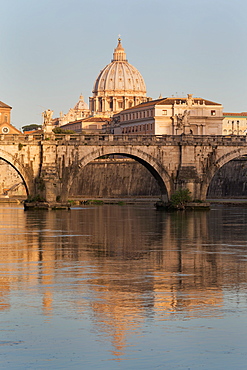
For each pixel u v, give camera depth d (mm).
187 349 36375
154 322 41344
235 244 80000
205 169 152625
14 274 57562
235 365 34062
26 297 48094
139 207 169375
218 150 152875
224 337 38438
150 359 34812
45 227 101938
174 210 149375
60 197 146500
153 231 96000
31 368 33594
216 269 60625
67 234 91000
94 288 51344
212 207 168500
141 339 38000
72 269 60312
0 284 52969
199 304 46031
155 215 132875
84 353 35719
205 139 152625
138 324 40938
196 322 41375
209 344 37219
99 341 37688
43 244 79188
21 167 145875
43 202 145375
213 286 52375
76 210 151500
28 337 38500
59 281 54281
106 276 56656
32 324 41031
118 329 39875
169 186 151375
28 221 113625
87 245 78375
